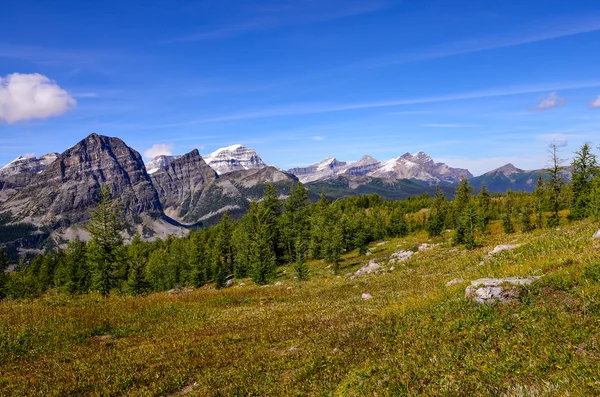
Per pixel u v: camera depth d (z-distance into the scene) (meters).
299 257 50.66
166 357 15.06
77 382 12.79
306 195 91.06
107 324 21.41
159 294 35.62
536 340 9.49
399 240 83.31
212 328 19.67
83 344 18.06
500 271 19.56
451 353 10.05
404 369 9.58
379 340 12.67
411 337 12.20
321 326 16.88
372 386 9.08
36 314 23.33
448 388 8.12
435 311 14.47
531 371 8.22
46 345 17.62
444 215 87.62
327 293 29.02
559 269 14.42
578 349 8.69
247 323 20.11
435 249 51.97
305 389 10.12
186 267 83.50
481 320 11.91
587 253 16.36
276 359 13.30
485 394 7.60
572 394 6.88
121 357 15.47
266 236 72.50
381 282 30.17
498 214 94.88
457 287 17.61
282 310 23.02
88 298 31.83
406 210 146.00
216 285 58.44
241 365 13.13
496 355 9.28
